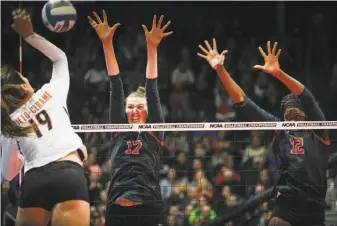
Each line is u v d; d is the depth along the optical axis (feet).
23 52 46.52
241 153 34.37
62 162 15.64
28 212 15.64
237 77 44.83
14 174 17.03
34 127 15.79
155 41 20.03
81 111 42.22
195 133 35.32
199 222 26.63
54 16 16.97
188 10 49.65
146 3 49.57
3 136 16.30
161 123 19.69
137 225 19.60
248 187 29.35
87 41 46.75
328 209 27.37
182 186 28.71
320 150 20.36
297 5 47.96
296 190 19.97
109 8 48.75
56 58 16.61
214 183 31.96
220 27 48.14
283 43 46.83
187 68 45.16
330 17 47.73
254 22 48.88
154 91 20.21
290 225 20.08
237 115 40.81
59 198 15.51
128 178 19.63
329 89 45.44
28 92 16.07
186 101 42.86
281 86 43.37
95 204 26.11
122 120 20.33
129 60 45.91
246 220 25.20
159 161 20.11
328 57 46.80
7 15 46.60
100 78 44.34
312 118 19.81
